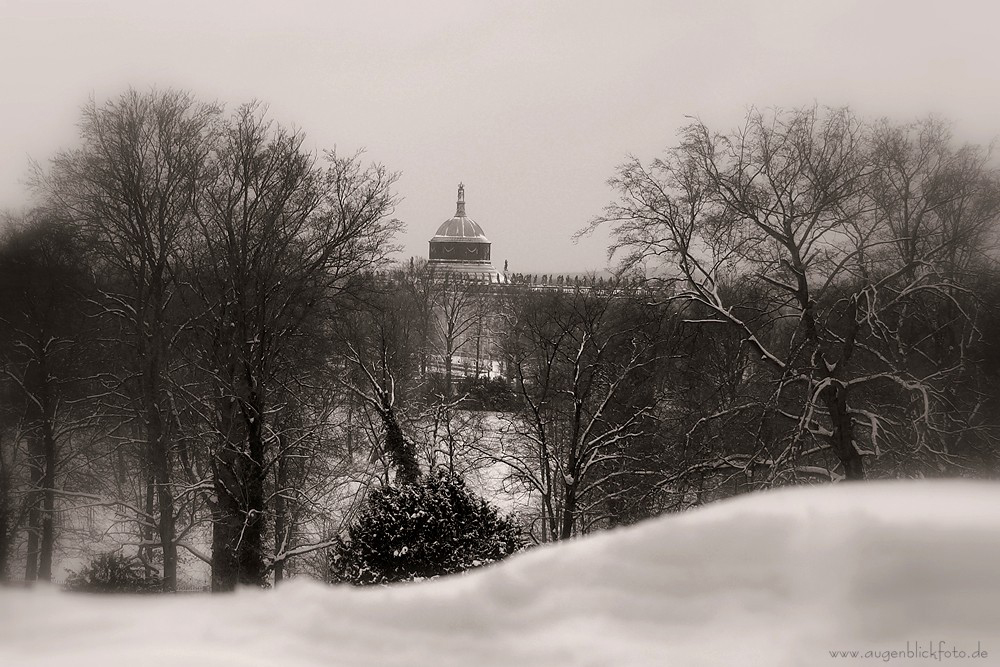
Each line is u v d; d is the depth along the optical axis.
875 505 8.48
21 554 36.12
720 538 8.18
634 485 29.31
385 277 43.53
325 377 34.09
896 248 28.44
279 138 31.42
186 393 30.77
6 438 38.06
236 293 28.55
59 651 8.55
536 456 30.31
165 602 10.20
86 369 38.12
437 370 73.88
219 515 28.61
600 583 8.16
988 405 27.78
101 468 38.38
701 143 27.39
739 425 28.34
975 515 7.96
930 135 29.08
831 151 27.20
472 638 7.87
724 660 6.89
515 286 84.69
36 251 37.62
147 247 32.25
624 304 31.59
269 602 9.24
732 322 26.11
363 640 8.04
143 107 33.09
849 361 26.38
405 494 18.28
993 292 27.83
